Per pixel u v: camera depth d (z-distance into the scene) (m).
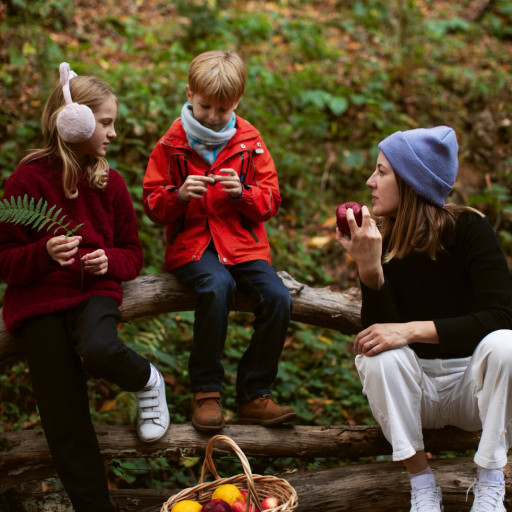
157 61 5.41
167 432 2.44
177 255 2.56
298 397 3.43
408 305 2.31
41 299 2.25
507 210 4.61
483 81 6.15
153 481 2.92
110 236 2.44
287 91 5.32
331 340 3.88
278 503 2.06
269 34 6.28
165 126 4.62
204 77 2.40
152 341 3.30
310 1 7.16
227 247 2.53
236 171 2.59
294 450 2.50
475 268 2.18
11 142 4.21
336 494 2.40
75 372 2.23
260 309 2.52
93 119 2.23
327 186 4.98
